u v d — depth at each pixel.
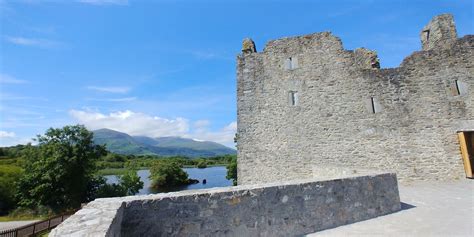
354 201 5.62
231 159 36.38
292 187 4.87
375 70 11.50
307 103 11.94
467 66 10.74
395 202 6.36
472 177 9.98
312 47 12.38
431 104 10.87
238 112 12.61
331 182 5.39
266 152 11.95
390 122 11.02
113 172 42.69
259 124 12.27
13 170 22.92
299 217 4.81
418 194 8.15
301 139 11.68
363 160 10.96
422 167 10.49
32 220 18.02
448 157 10.41
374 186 6.08
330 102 11.71
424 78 11.11
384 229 4.91
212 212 4.00
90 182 22.77
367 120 11.21
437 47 11.23
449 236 4.42
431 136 10.65
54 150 20.69
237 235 4.13
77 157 21.00
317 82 12.00
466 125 10.32
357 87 11.56
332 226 5.16
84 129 22.19
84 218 2.83
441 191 8.47
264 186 4.61
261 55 12.91
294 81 12.26
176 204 3.78
